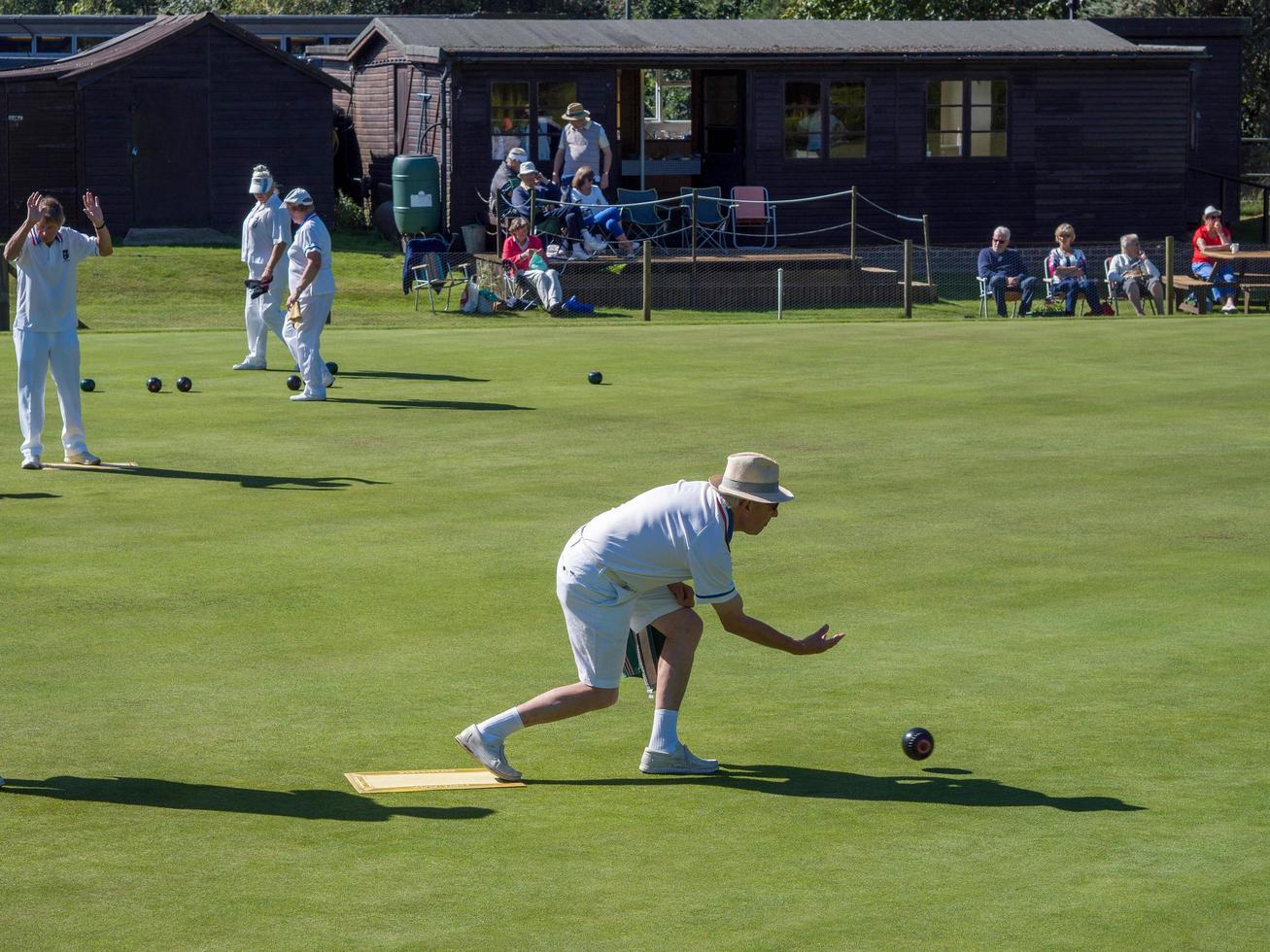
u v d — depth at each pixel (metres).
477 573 9.19
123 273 28.70
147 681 7.16
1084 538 10.20
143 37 35.38
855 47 33.44
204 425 14.32
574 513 10.79
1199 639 7.92
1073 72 34.41
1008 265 26.86
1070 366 18.61
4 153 32.28
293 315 15.61
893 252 32.88
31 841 5.30
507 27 34.16
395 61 34.06
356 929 4.63
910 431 14.17
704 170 34.94
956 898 4.89
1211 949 4.53
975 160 34.34
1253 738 6.47
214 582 8.95
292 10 57.44
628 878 5.03
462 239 31.69
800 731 6.59
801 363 18.78
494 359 18.98
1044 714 6.79
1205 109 38.84
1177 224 35.38
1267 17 47.94
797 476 12.16
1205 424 14.70
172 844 5.29
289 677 7.24
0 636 7.84
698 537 5.82
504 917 4.72
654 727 6.07
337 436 13.76
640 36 33.72
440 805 5.70
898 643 7.89
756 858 5.21
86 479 11.94
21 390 12.17
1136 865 5.16
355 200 37.66
